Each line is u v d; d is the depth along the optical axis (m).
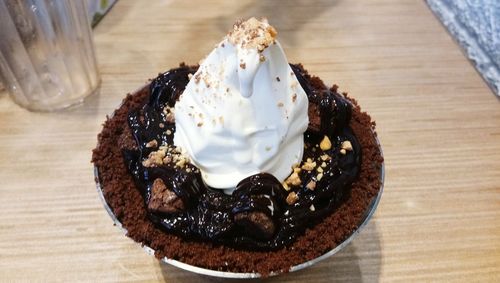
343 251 0.20
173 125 0.19
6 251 0.20
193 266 0.16
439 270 0.20
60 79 0.25
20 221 0.21
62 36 0.24
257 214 0.16
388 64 0.29
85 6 0.25
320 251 0.16
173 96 0.19
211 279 0.19
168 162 0.17
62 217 0.21
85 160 0.23
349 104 0.19
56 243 0.20
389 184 0.23
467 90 0.28
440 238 0.21
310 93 0.19
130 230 0.17
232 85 0.17
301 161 0.18
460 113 0.26
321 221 0.17
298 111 0.17
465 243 0.21
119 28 0.30
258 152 0.17
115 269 0.20
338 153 0.18
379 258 0.20
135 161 0.18
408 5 0.33
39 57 0.24
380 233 0.21
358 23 0.31
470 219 0.22
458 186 0.23
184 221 0.16
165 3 0.32
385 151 0.24
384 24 0.31
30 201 0.22
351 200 0.18
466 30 0.30
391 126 0.25
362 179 0.18
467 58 0.30
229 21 0.31
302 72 0.21
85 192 0.22
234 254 0.16
